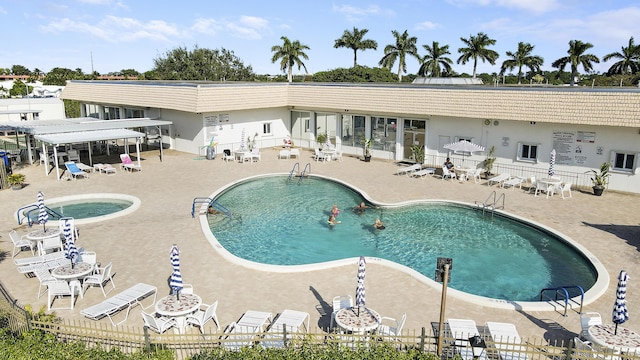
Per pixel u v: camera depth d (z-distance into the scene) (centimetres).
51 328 1120
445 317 1284
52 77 9969
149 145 4081
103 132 3092
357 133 3719
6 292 1421
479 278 1617
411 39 7931
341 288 1448
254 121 3909
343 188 2772
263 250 1850
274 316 1282
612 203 2370
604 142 2592
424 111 3173
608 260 1662
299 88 3906
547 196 2494
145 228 1983
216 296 1395
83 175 2933
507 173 2884
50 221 2061
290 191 2706
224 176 2948
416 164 3083
